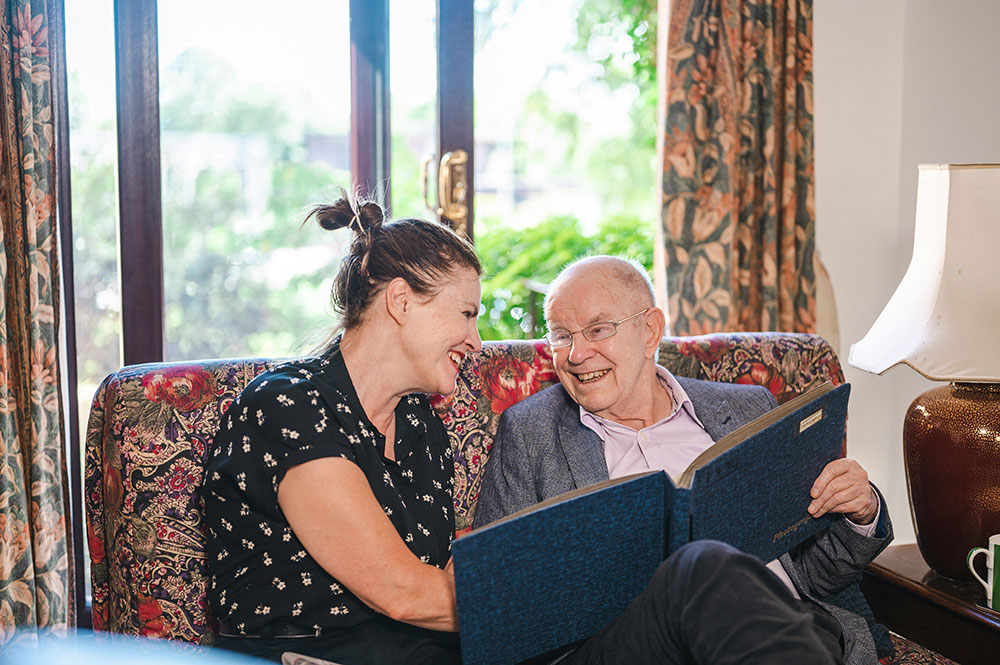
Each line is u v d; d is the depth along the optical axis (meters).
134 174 2.42
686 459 1.72
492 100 2.93
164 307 2.54
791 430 1.39
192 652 1.46
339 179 2.65
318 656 1.35
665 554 1.32
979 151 2.50
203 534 1.50
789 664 1.04
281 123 2.59
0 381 2.00
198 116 2.51
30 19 2.01
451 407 1.72
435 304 1.42
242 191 2.58
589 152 3.13
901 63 2.84
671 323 2.58
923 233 1.70
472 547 1.14
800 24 2.56
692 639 1.12
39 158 2.03
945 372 1.58
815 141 2.79
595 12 2.98
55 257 2.08
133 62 2.38
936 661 1.65
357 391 1.43
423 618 1.31
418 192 2.70
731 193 2.52
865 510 1.56
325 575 1.35
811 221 2.62
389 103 2.63
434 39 2.64
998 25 2.42
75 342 2.41
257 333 2.66
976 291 1.60
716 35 2.51
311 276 2.70
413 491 1.50
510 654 1.24
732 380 1.93
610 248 3.38
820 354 2.00
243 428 1.35
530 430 1.70
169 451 1.50
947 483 1.62
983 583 1.53
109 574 1.55
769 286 2.59
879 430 2.94
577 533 1.22
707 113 2.55
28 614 2.05
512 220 3.16
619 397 1.69
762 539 1.42
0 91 2.02
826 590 1.66
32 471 2.05
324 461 1.30
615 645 1.23
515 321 3.25
